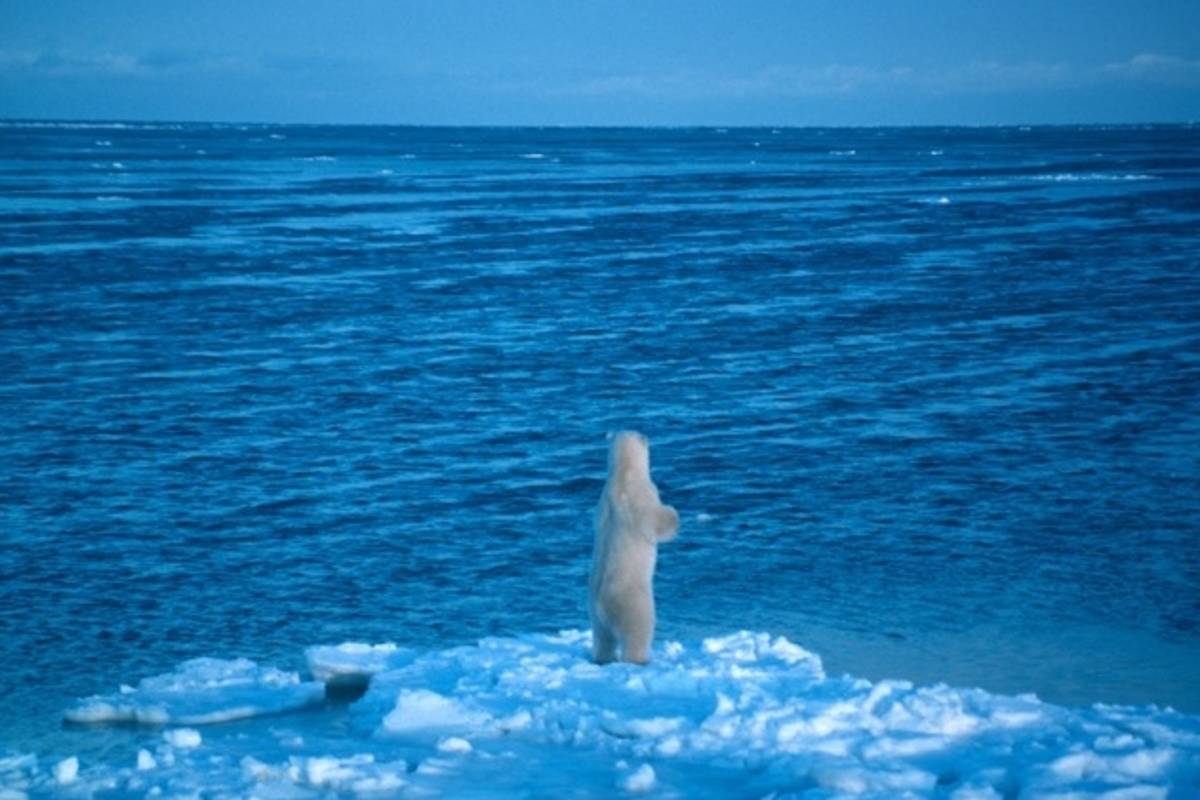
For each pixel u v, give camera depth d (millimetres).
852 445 29484
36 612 19281
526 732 10594
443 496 25719
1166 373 37125
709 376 37094
